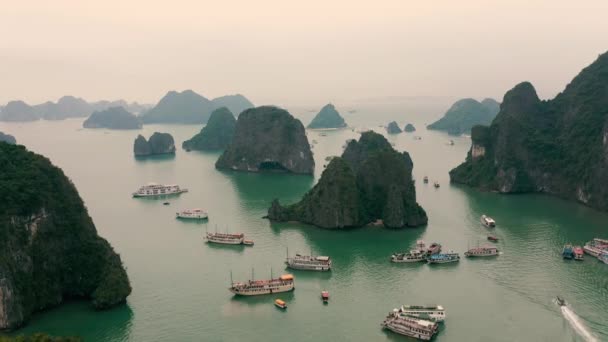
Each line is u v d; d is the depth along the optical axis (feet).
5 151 477.77
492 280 514.27
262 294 483.51
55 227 460.55
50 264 449.89
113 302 448.24
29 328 414.62
